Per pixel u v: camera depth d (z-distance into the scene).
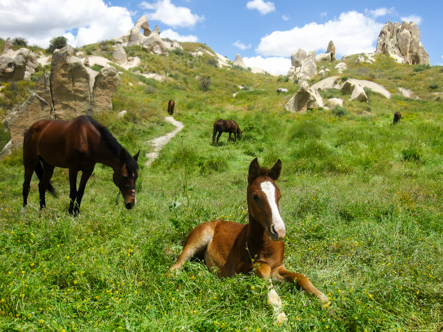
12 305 2.66
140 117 19.55
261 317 2.56
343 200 6.66
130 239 4.25
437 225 5.38
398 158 12.10
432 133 15.34
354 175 9.77
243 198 6.84
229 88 49.25
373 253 3.99
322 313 2.59
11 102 21.70
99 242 4.27
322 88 39.00
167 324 2.38
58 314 2.58
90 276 3.26
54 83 17.70
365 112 27.45
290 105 28.00
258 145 15.72
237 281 2.95
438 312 2.81
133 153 13.73
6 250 3.89
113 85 19.28
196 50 70.25
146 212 6.08
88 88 18.53
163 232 4.54
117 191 8.66
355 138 15.23
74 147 6.24
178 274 3.26
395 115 19.98
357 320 2.50
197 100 33.41
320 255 4.03
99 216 5.06
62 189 9.41
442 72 44.31
